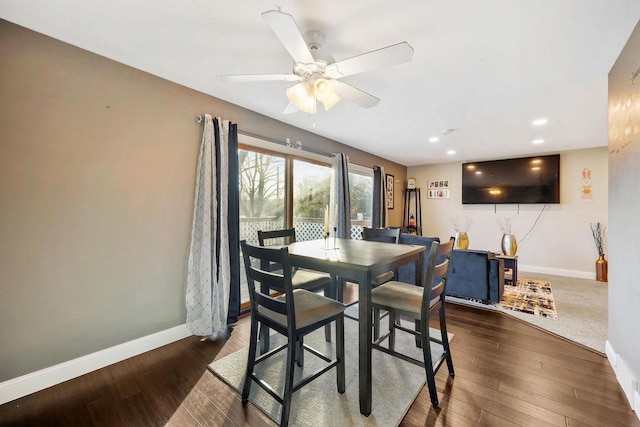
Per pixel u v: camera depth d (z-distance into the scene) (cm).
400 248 214
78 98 195
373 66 160
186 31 176
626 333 178
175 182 247
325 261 170
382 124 359
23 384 175
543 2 147
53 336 188
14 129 172
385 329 274
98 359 205
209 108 271
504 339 253
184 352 229
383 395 176
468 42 182
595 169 481
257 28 172
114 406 168
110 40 186
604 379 192
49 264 185
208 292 254
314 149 403
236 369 205
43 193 182
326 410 164
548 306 337
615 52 190
